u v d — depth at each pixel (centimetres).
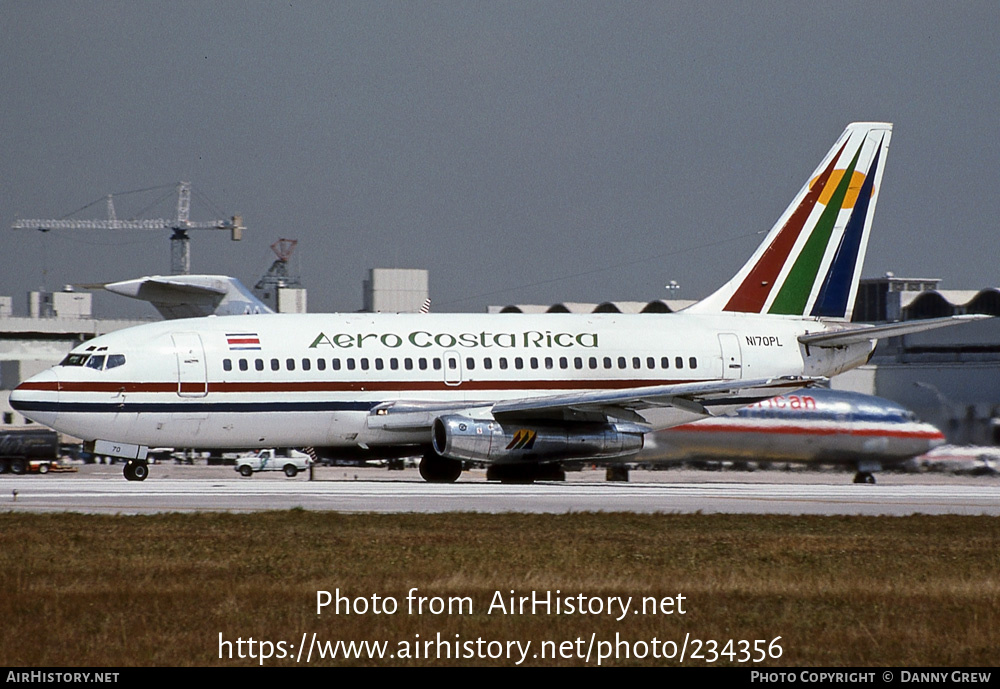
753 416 18838
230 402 14838
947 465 19588
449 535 8912
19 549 8081
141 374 14562
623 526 9706
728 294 17512
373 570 7325
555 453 15475
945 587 6906
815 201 17738
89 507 11050
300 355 15162
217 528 9231
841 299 17900
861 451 19088
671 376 16738
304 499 12125
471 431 14975
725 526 9844
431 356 15725
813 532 9562
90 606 6122
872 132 17962
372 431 15412
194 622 5819
